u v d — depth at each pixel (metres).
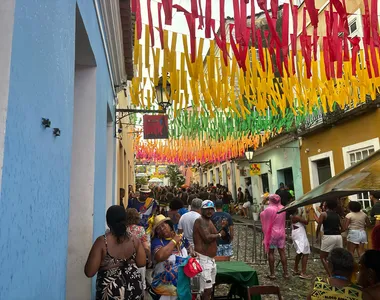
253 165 16.55
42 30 1.35
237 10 2.65
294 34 3.15
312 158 11.54
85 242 3.01
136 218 3.90
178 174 40.19
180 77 3.42
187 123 8.41
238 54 2.76
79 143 3.23
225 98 3.63
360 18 8.17
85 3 2.67
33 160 1.22
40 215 1.30
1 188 0.92
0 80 0.98
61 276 1.71
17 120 1.05
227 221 5.79
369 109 8.34
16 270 1.04
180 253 3.64
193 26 2.57
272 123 9.52
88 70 3.42
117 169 7.11
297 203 2.50
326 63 3.71
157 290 3.45
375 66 3.77
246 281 4.12
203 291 3.87
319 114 10.25
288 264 7.52
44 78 1.38
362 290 2.45
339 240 5.98
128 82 8.21
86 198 3.10
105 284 2.19
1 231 0.92
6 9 1.03
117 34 4.75
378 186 1.78
